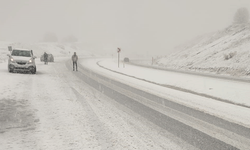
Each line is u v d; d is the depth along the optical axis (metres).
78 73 17.86
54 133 4.76
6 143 4.16
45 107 6.91
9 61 15.18
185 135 4.93
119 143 4.33
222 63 24.20
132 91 10.51
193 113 6.88
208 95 10.37
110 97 8.88
